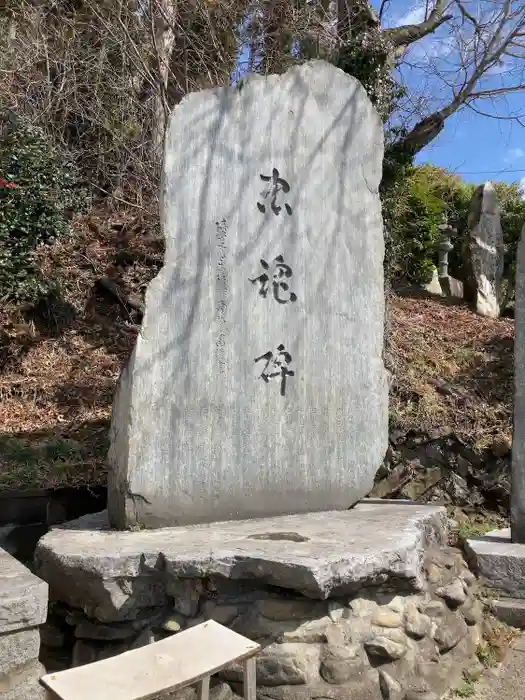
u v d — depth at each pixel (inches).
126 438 135.1
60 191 345.4
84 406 256.1
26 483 187.0
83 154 386.3
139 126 370.3
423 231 386.0
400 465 215.0
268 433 151.3
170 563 112.4
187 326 141.9
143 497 135.3
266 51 352.2
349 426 163.0
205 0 355.9
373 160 172.1
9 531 172.4
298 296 158.2
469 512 210.5
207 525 140.6
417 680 113.7
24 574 105.3
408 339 297.7
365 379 166.7
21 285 301.1
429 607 124.5
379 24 304.5
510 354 287.3
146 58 339.9
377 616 115.6
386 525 139.2
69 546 121.0
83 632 119.0
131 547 118.6
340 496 160.4
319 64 165.6
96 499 185.6
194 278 143.6
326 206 164.1
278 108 158.4
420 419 227.3
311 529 135.0
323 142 164.6
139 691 75.0
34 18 389.7
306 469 155.9
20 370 276.1
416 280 389.1
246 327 149.9
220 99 150.6
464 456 217.9
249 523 142.6
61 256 324.5
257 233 153.3
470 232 378.6
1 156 325.7
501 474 214.8
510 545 156.4
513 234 436.5
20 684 96.5
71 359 285.9
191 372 141.8
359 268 168.4
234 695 108.7
